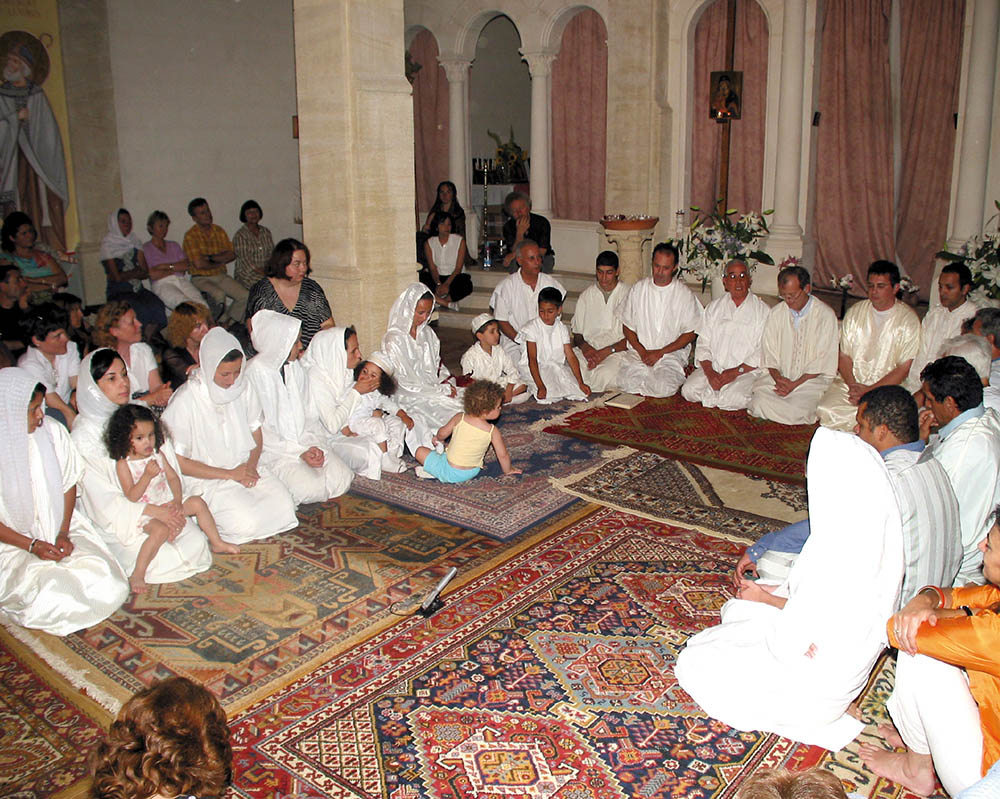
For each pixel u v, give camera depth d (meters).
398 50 7.21
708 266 8.77
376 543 4.94
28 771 3.20
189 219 10.86
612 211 10.41
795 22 9.13
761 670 3.41
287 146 11.70
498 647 3.95
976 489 3.66
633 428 6.77
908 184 9.55
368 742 3.35
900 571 3.11
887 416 3.51
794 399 6.82
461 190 12.09
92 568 4.19
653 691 3.65
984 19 8.26
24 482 4.10
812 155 9.67
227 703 3.56
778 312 6.91
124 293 8.97
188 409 4.91
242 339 8.08
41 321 5.58
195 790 1.96
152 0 10.05
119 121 10.00
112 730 1.98
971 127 8.48
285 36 11.41
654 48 9.80
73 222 9.86
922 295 9.69
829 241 10.06
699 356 7.40
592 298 8.09
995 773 2.05
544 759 3.26
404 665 3.82
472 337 9.94
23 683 3.73
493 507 5.38
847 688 3.23
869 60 9.36
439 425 6.38
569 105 11.12
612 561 4.71
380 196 7.25
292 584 4.50
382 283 7.43
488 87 13.61
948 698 2.83
